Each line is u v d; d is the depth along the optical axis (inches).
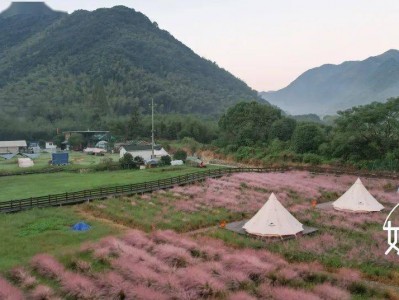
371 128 2600.9
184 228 1268.5
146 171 2586.1
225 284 814.5
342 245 1073.5
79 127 5634.8
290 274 853.8
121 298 756.0
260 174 2261.3
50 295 747.4
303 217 1357.0
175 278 816.3
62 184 2062.0
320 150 2854.3
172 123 4877.0
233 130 3929.6
